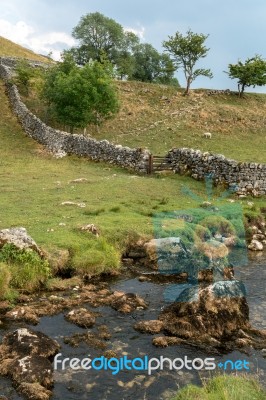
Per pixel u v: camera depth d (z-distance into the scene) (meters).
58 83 41.84
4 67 62.94
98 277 14.60
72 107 41.44
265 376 9.28
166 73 99.44
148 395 8.58
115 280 14.45
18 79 56.31
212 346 10.35
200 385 8.91
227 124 52.41
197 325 10.90
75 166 33.53
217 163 27.91
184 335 10.70
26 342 9.69
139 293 13.37
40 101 53.91
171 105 58.28
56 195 23.27
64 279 13.98
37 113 50.59
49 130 41.38
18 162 34.53
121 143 42.75
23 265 13.46
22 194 23.33
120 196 23.58
